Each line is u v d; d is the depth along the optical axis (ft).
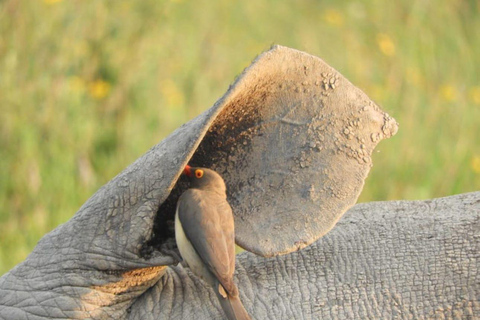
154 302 47.26
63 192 83.66
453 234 48.80
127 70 97.76
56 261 46.26
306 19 128.98
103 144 91.45
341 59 117.80
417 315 46.75
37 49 92.32
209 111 42.80
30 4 93.61
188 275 49.03
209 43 114.62
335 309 46.88
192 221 43.37
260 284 47.85
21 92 89.25
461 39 124.26
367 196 90.07
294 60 44.83
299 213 44.96
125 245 45.19
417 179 94.22
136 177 44.91
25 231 81.05
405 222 50.11
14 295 46.21
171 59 105.09
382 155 95.20
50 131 87.97
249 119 45.88
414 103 104.68
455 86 114.83
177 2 118.01
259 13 126.62
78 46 95.50
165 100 97.71
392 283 47.52
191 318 46.70
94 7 98.37
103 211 45.50
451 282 47.29
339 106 45.78
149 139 92.32
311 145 45.65
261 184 45.96
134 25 101.86
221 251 42.91
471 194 51.85
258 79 43.73
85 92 94.58
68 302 45.70
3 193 83.51
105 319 46.32
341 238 49.70
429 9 128.26
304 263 48.70
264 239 44.55
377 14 129.39
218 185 45.03
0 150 85.87
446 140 99.91
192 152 43.21
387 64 117.29
